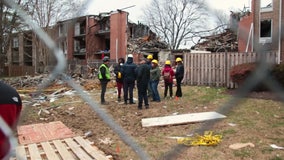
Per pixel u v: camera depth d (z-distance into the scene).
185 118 7.41
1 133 1.58
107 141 5.92
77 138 6.19
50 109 10.15
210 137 5.55
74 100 12.07
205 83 14.82
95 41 34.00
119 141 5.89
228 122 6.93
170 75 11.56
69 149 5.42
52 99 12.24
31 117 8.52
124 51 32.28
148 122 7.30
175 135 6.19
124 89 10.41
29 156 5.02
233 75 11.70
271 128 6.46
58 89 14.29
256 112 7.94
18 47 34.38
